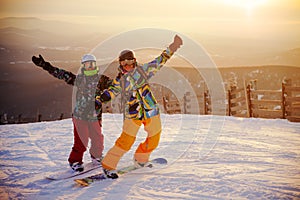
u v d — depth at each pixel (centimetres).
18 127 927
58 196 390
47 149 642
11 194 403
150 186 412
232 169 474
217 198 368
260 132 804
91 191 402
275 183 411
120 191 398
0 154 605
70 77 483
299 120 977
